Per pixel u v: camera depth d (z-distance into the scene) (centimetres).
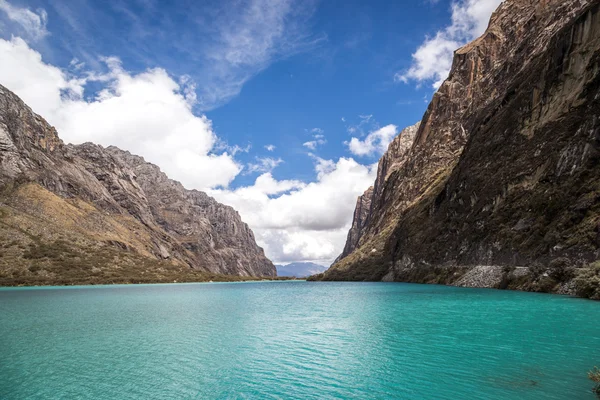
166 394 1753
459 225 9319
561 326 2838
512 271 6325
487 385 1666
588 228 5175
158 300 6900
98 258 15838
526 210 6875
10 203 16012
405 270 11688
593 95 6506
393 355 2239
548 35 12000
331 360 2234
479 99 16112
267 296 8006
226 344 2759
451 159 15550
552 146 6938
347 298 6625
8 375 2055
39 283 12156
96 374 2056
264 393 1728
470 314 3666
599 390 1504
